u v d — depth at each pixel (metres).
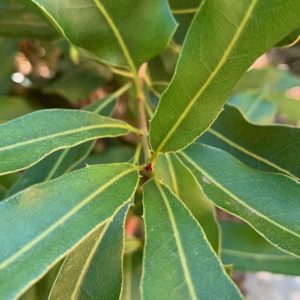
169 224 0.10
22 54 0.25
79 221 0.09
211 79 0.10
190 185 0.15
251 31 0.10
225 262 0.17
